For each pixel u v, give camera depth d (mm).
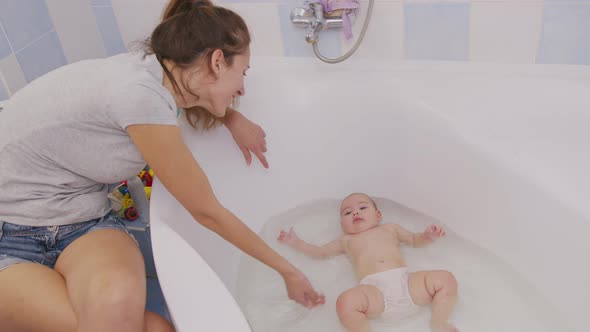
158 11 1846
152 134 1049
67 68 1163
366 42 1659
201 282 979
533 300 1338
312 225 1710
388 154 1655
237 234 1115
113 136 1129
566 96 1424
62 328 1087
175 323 922
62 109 1104
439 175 1560
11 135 1132
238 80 1155
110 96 1064
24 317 1105
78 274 1100
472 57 1590
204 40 1051
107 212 1295
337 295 1472
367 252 1541
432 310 1338
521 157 1345
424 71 1629
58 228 1207
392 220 1679
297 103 1671
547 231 1294
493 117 1450
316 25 1562
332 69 1700
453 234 1570
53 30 1819
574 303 1239
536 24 1470
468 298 1385
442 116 1500
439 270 1396
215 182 1517
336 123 1676
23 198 1157
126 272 1081
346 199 1703
